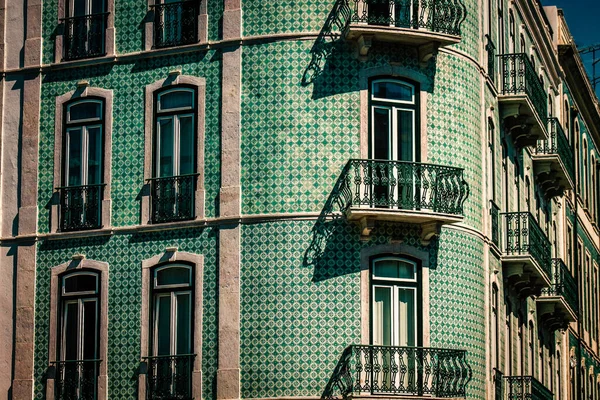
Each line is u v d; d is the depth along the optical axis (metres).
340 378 40.03
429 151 42.12
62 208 43.50
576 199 66.56
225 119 41.94
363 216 40.34
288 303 40.53
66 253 43.16
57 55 44.41
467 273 42.53
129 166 42.97
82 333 42.66
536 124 49.16
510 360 47.88
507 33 50.75
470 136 43.50
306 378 40.09
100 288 42.56
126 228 42.56
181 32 43.03
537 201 56.03
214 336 40.97
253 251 41.00
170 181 42.31
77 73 44.12
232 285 40.97
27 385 42.88
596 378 71.88
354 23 41.19
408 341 40.94
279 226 40.91
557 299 53.69
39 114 44.34
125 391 41.75
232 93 42.00
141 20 43.66
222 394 40.53
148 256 42.16
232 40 42.25
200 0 42.97
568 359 62.09
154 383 41.41
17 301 43.44
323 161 41.16
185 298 41.66
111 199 42.97
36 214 43.72
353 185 40.91
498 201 46.84
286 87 41.59
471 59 43.94
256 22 42.16
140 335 41.84
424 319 41.09
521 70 47.91
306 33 41.81
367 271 40.72
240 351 40.59
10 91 44.78
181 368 41.19
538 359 54.12
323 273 40.59
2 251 43.88
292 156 41.19
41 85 44.50
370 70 41.81
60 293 43.00
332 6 41.94
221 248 41.28
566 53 63.06
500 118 47.75
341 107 41.47
